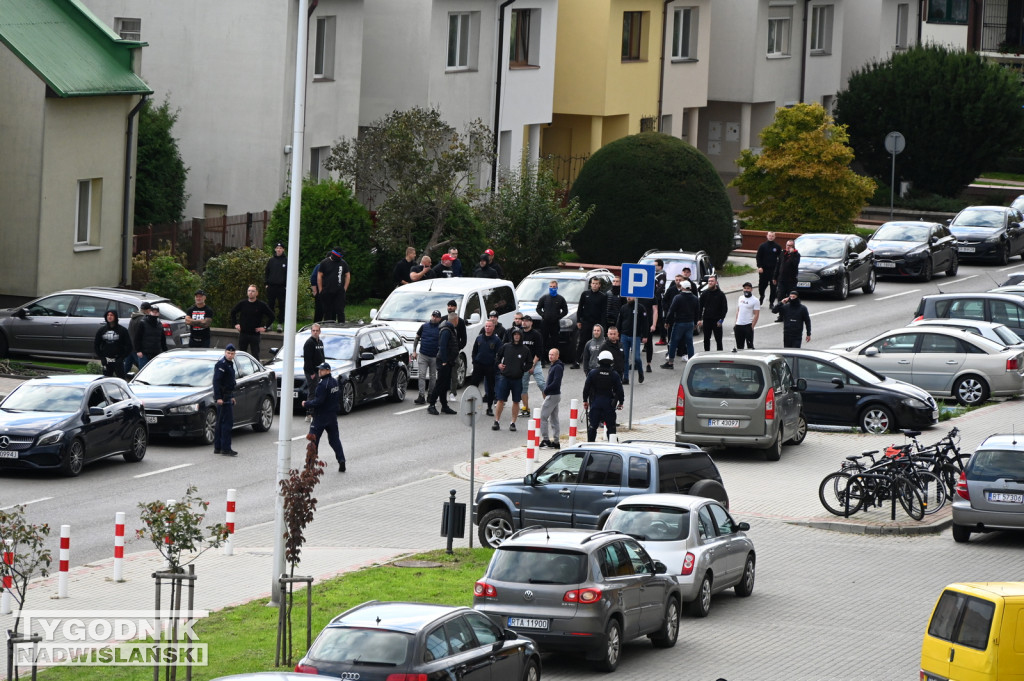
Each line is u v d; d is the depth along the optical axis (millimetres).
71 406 63188
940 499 60688
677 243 117312
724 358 68062
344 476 64062
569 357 90500
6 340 85438
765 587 50469
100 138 96188
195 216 110375
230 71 108688
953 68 159000
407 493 61375
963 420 77125
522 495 52969
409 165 104625
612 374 67188
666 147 118188
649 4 144000
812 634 44625
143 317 77875
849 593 49625
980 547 56312
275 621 43156
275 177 108312
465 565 50344
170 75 109875
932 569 52875
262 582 48438
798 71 167625
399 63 119000
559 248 110875
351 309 100062
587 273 95625
